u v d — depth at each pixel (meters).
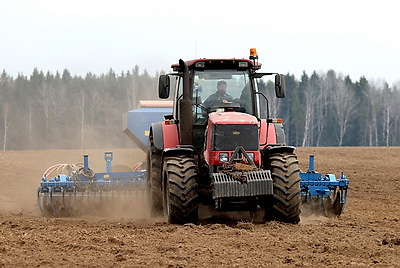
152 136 32.91
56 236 25.05
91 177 34.97
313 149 103.00
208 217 31.09
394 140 194.25
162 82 30.17
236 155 27.72
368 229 27.52
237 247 22.67
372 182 54.06
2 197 48.25
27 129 179.00
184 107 29.45
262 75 30.77
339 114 188.50
